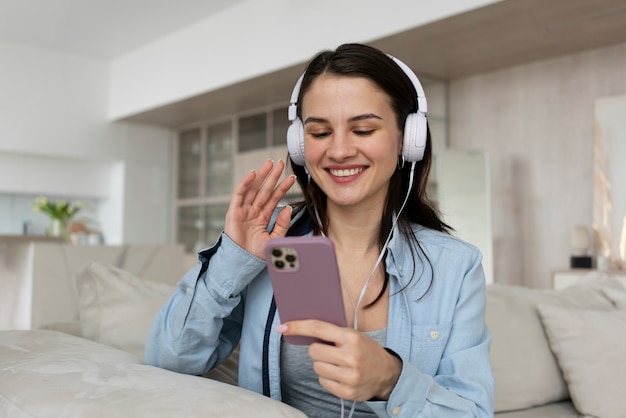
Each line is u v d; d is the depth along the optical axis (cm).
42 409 84
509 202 491
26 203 672
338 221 107
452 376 99
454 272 107
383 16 414
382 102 95
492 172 500
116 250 411
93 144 680
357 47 95
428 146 109
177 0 518
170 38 606
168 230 741
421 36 415
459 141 523
